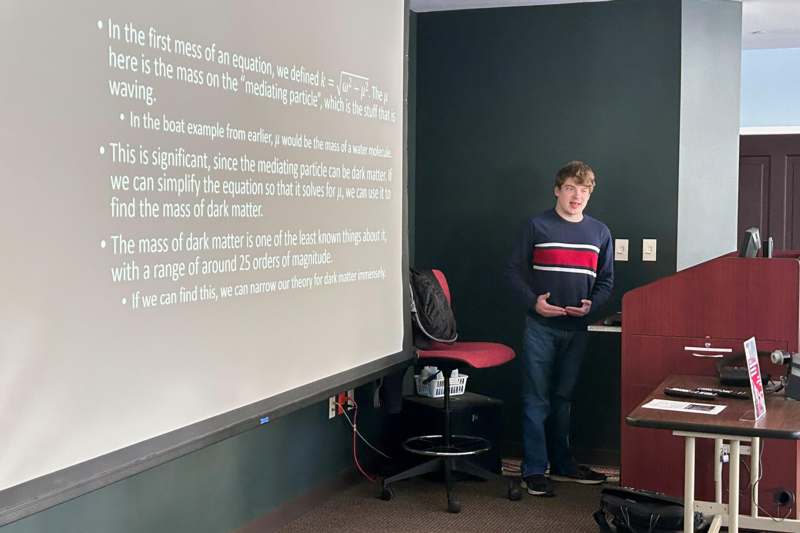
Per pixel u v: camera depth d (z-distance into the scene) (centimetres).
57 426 204
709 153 507
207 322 259
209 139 258
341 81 335
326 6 323
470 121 539
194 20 250
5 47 188
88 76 211
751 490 368
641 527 364
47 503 200
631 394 418
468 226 542
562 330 471
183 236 248
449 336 457
